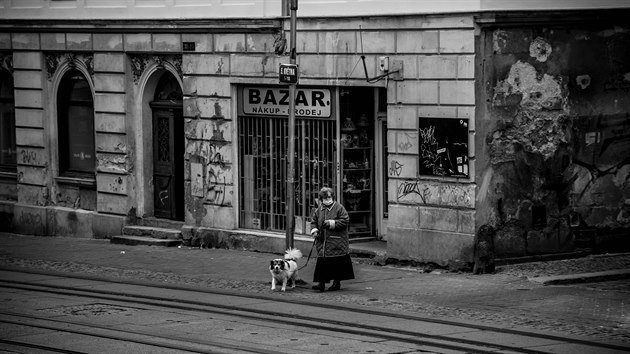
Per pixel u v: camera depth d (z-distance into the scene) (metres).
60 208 32.59
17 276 24.20
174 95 30.02
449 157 23.20
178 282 23.06
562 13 23.42
